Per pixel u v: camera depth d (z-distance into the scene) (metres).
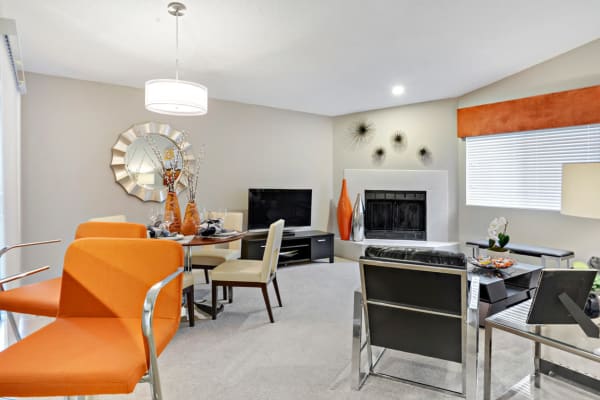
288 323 2.93
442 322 1.81
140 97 4.22
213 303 3.01
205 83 4.15
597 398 1.85
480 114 4.53
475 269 3.23
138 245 1.45
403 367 2.22
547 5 2.75
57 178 3.76
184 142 4.51
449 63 3.73
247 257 4.64
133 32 2.82
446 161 4.96
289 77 4.00
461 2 2.60
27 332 2.64
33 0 2.35
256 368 2.19
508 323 1.68
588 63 3.61
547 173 4.05
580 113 3.68
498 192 4.51
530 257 4.16
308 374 2.12
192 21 2.67
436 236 5.04
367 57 3.49
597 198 1.70
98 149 3.97
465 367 1.86
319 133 5.80
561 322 1.52
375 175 5.37
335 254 5.73
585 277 1.50
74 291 1.44
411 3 2.56
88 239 1.47
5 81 2.31
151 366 1.16
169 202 3.15
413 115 5.18
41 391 1.03
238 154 5.00
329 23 2.79
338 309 3.28
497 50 3.50
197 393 1.91
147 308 1.17
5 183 2.45
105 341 1.23
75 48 3.09
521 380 2.05
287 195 5.20
